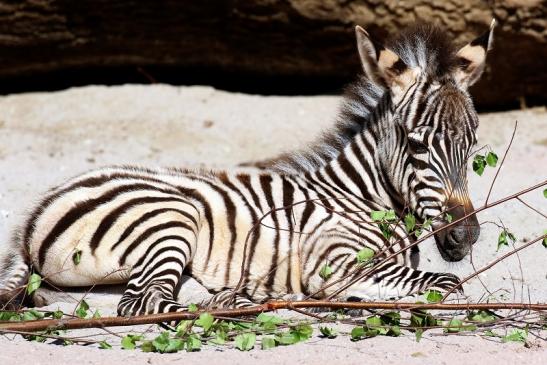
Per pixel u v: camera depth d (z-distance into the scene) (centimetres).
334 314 941
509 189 1512
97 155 1820
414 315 887
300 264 1062
